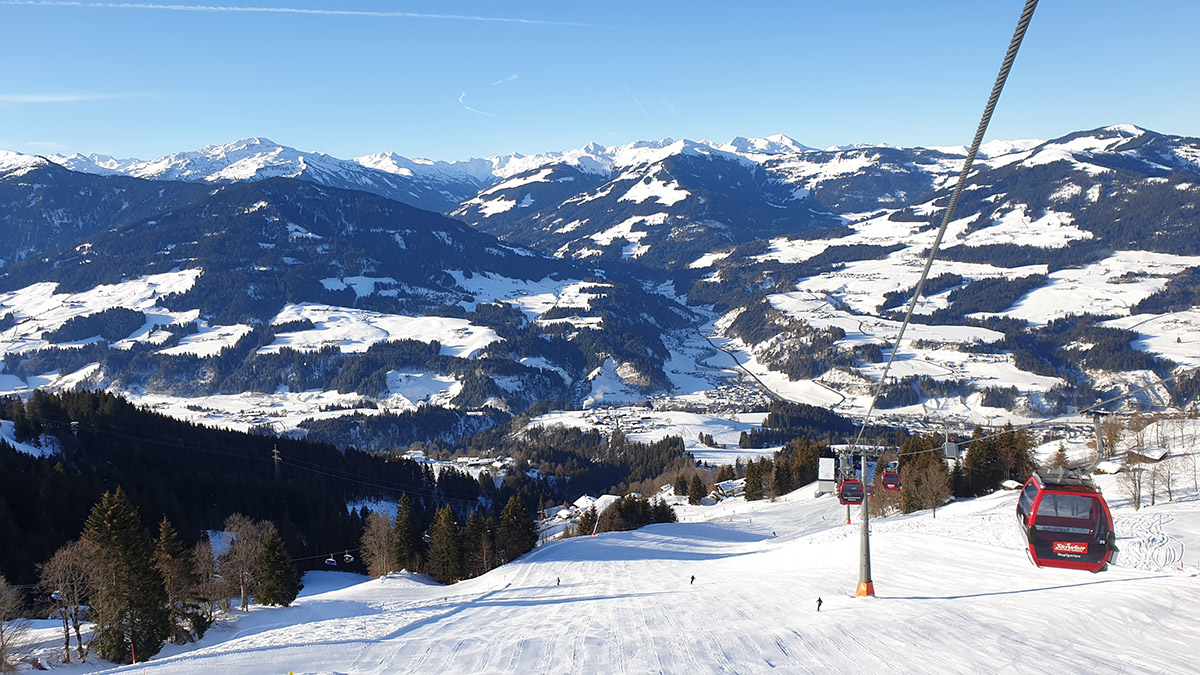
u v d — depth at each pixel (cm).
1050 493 2908
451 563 10244
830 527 11350
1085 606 3700
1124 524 7662
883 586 5078
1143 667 2762
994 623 3484
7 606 5722
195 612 6625
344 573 11381
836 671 2955
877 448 4338
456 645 3972
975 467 12119
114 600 5838
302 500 13838
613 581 7562
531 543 11438
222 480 13388
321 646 4194
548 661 3453
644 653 3447
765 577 6288
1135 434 12075
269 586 7575
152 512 11425
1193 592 3872
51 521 10156
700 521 14025
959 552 6444
